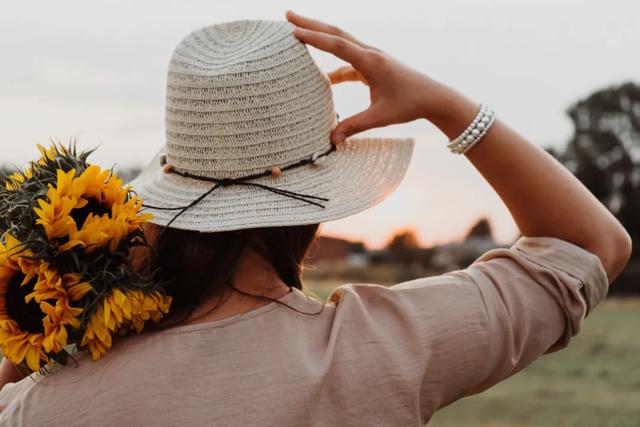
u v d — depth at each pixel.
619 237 1.51
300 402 1.33
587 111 44.25
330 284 27.53
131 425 1.30
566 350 13.50
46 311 1.29
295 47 1.47
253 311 1.39
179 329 1.37
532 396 9.62
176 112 1.47
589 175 43.41
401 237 37.12
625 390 10.05
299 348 1.37
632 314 21.02
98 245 1.31
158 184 1.50
